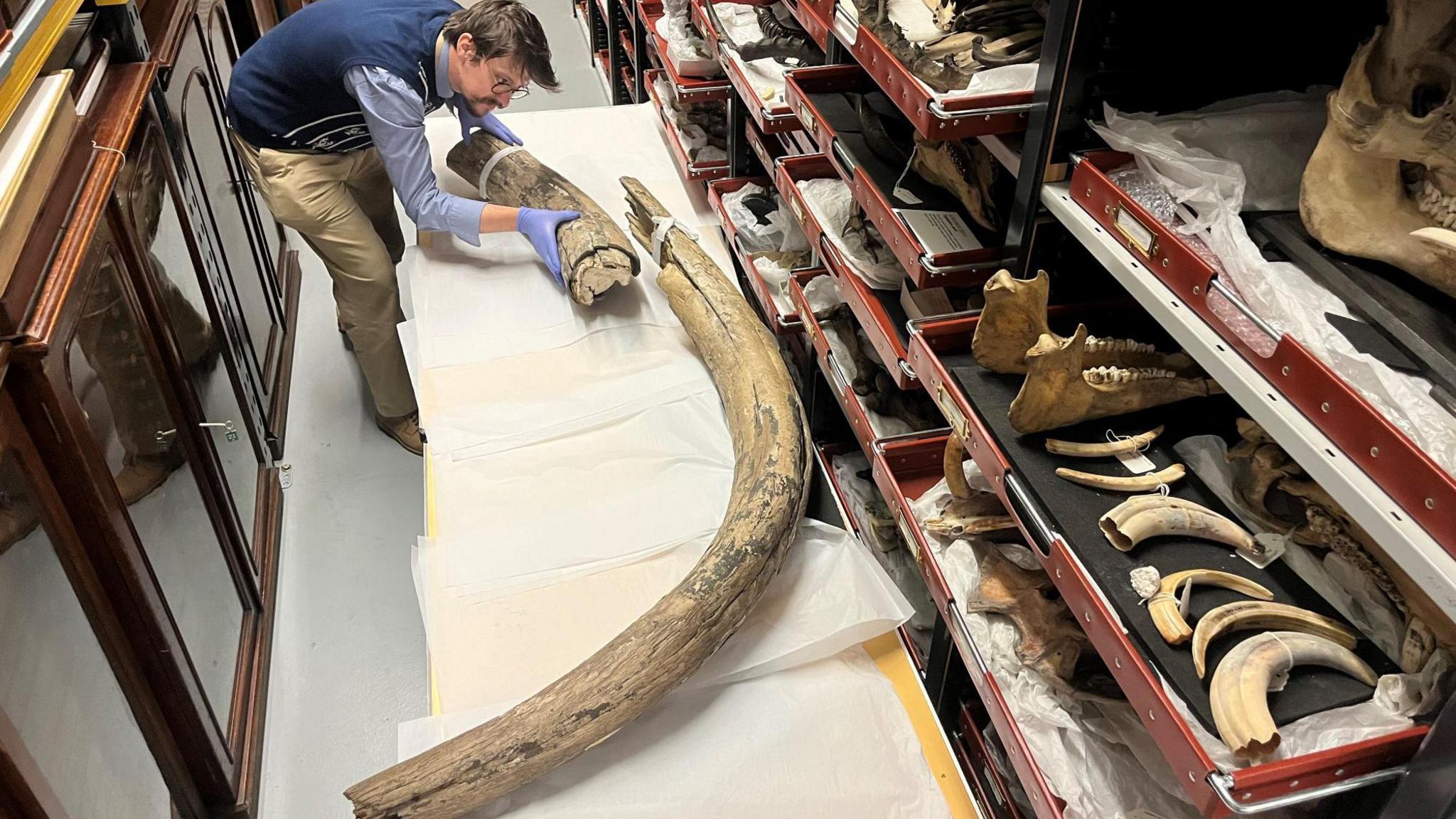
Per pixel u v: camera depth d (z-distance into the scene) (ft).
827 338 6.50
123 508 4.60
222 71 8.66
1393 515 2.56
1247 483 3.78
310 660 7.14
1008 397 4.34
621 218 8.71
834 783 4.60
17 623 3.82
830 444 7.42
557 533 5.74
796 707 4.92
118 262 5.10
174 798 5.53
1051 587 4.51
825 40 6.46
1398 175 3.21
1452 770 2.64
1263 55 4.02
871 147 5.77
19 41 4.19
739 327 6.72
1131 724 4.12
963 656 4.57
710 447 6.35
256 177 7.78
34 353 3.80
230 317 7.50
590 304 7.51
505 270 8.04
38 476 4.05
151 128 6.07
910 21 5.04
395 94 7.23
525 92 8.00
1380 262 3.22
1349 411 2.71
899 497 5.17
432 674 5.02
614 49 13.82
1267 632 3.30
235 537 6.63
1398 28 3.08
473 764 4.42
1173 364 4.18
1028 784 4.07
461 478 6.13
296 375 9.74
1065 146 4.09
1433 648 3.10
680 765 4.66
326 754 6.57
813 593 5.43
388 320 8.26
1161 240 3.46
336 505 8.37
